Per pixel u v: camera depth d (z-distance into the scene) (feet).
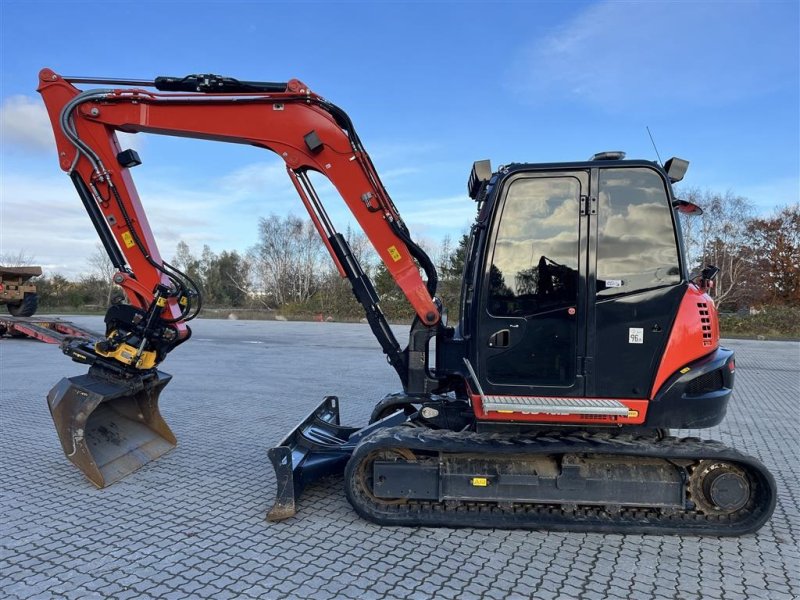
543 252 12.33
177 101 14.25
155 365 16.12
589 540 11.87
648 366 11.98
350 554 11.10
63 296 145.59
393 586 9.89
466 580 10.13
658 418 11.95
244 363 39.27
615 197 12.17
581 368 12.13
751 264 101.81
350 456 13.73
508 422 12.42
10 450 17.80
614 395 12.06
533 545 11.60
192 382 31.04
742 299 100.27
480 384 12.51
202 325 83.05
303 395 27.58
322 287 132.16
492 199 12.54
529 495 12.23
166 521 12.60
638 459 12.23
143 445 17.10
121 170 15.10
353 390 29.01
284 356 43.45
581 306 12.10
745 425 22.29
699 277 13.62
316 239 156.25
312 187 14.30
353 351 47.14
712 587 10.00
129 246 15.37
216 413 23.35
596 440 12.21
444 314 14.98
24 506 13.39
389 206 14.02
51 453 17.54
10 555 10.91
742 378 35.22
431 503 12.82
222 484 15.02
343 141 13.87
